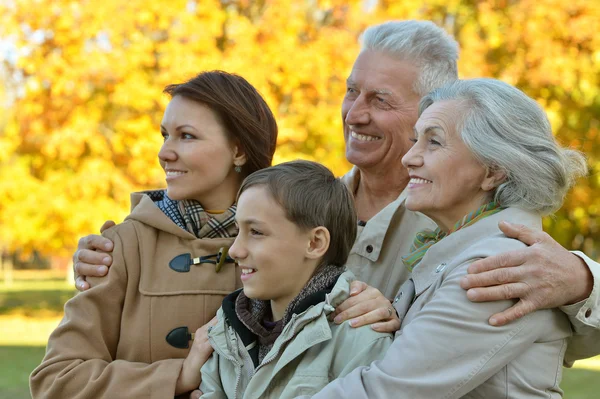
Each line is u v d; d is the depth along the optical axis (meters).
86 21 10.76
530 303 1.67
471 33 10.05
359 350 1.82
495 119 1.83
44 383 2.10
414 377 1.66
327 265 1.98
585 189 11.29
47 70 10.91
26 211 11.98
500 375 1.71
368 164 2.59
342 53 9.76
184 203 2.31
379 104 2.57
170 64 10.16
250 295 1.91
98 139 11.36
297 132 9.81
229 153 2.29
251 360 1.93
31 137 12.01
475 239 1.86
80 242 2.29
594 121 10.95
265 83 9.80
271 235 1.89
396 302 2.03
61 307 18.14
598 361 9.95
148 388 2.03
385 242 2.45
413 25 2.60
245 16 11.02
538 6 9.92
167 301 2.19
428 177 1.89
